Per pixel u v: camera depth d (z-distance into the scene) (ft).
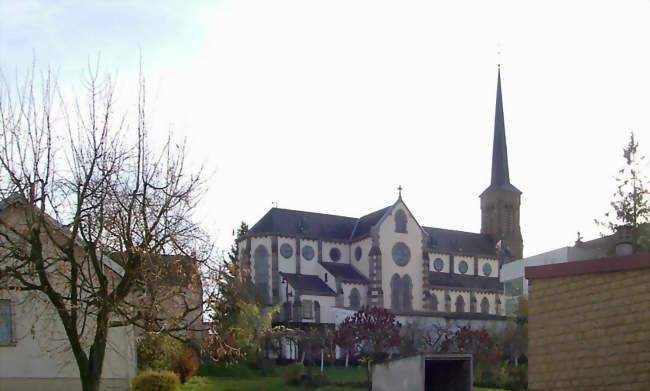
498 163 397.60
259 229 281.54
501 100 406.21
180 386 127.65
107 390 102.89
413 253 292.20
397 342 183.93
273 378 158.51
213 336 83.71
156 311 71.82
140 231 71.31
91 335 83.51
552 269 53.31
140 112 76.89
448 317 207.10
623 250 92.48
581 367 50.72
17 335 100.22
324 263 286.25
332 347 191.01
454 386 92.94
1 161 69.92
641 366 47.60
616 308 49.57
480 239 366.43
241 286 173.99
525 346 170.50
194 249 74.38
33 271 69.46
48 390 100.22
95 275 78.95
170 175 75.72
